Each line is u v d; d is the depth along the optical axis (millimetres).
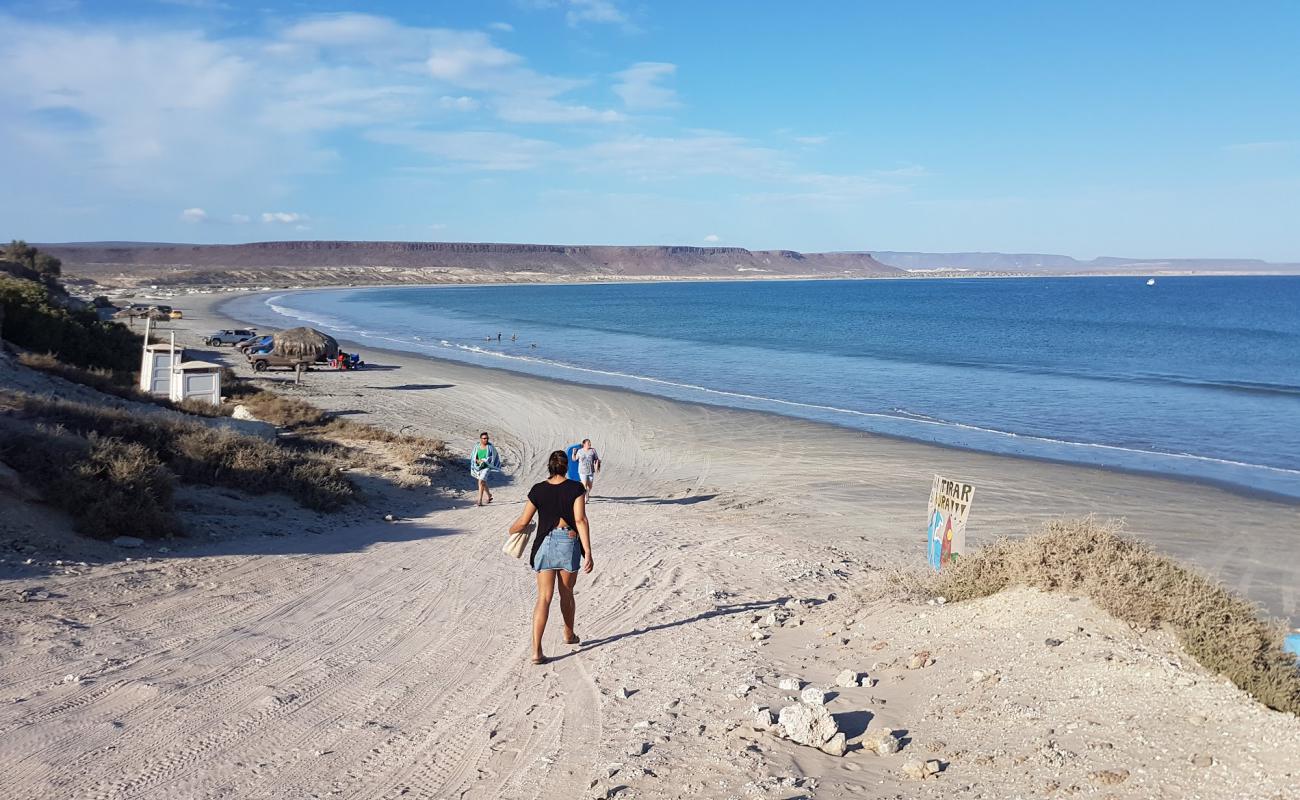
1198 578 5961
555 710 5781
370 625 7906
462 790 4566
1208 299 162625
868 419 32281
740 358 56875
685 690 5961
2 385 17234
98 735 5051
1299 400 37531
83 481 9766
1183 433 29562
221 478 13625
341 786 4617
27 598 7395
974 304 146125
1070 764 4031
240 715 5520
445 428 28469
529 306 137625
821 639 7207
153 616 7465
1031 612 6266
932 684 5531
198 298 134625
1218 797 3570
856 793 4070
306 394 34719
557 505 6992
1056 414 33781
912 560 13797
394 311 116875
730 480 21766
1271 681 4527
